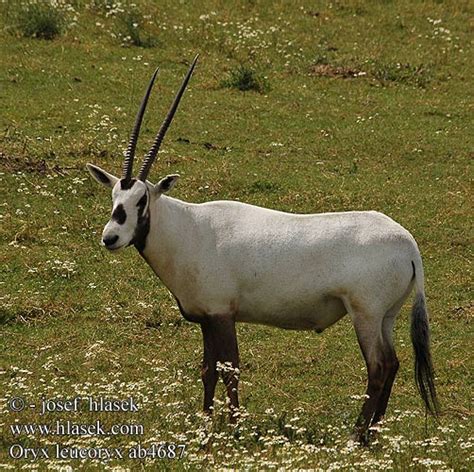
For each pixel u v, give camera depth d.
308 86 73.44
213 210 34.94
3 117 63.72
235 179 57.56
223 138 64.00
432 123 68.44
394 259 33.53
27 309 44.66
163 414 34.03
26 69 71.06
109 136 61.97
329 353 42.44
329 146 64.00
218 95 70.50
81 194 55.22
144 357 41.38
